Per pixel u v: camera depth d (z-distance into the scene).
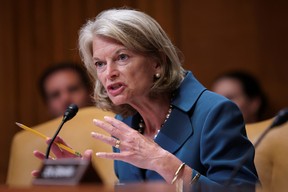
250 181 3.43
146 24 3.66
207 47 7.20
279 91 6.94
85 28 3.79
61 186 2.55
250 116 6.26
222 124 3.59
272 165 4.09
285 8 6.95
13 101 7.78
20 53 7.77
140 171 3.89
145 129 4.00
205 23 7.21
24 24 7.76
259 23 7.03
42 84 6.35
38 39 7.73
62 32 7.65
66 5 7.62
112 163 4.54
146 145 3.43
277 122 3.11
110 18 3.65
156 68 3.75
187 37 7.27
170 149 3.73
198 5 7.23
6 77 7.79
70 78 6.23
